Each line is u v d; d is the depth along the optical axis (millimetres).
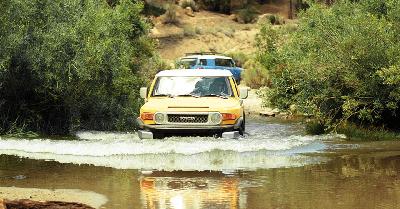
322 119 30281
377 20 29844
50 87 30047
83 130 31859
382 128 29281
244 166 20234
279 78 35812
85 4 34125
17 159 21625
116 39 34562
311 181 17516
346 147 24781
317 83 30344
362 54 28672
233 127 25109
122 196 15438
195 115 24766
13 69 30219
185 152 22734
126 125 33812
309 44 31594
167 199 15094
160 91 27250
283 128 32969
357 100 29359
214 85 27312
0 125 29766
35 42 30688
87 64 31562
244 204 14531
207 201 14875
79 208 13555
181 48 105750
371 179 17828
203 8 124875
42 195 15391
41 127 30734
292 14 119000
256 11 124438
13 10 30453
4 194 15430
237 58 85188
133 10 44094
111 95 34031
